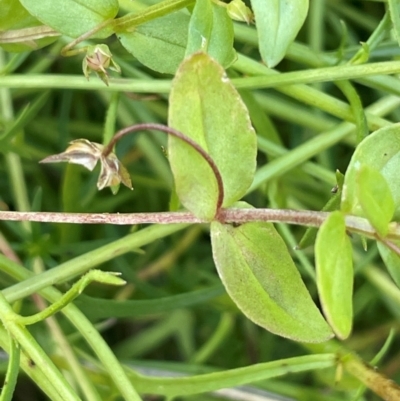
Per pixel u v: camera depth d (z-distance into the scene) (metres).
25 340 0.10
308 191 0.18
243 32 0.13
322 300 0.08
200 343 0.18
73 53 0.10
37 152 0.17
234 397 0.14
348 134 0.13
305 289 0.09
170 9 0.10
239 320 0.18
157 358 0.18
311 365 0.12
